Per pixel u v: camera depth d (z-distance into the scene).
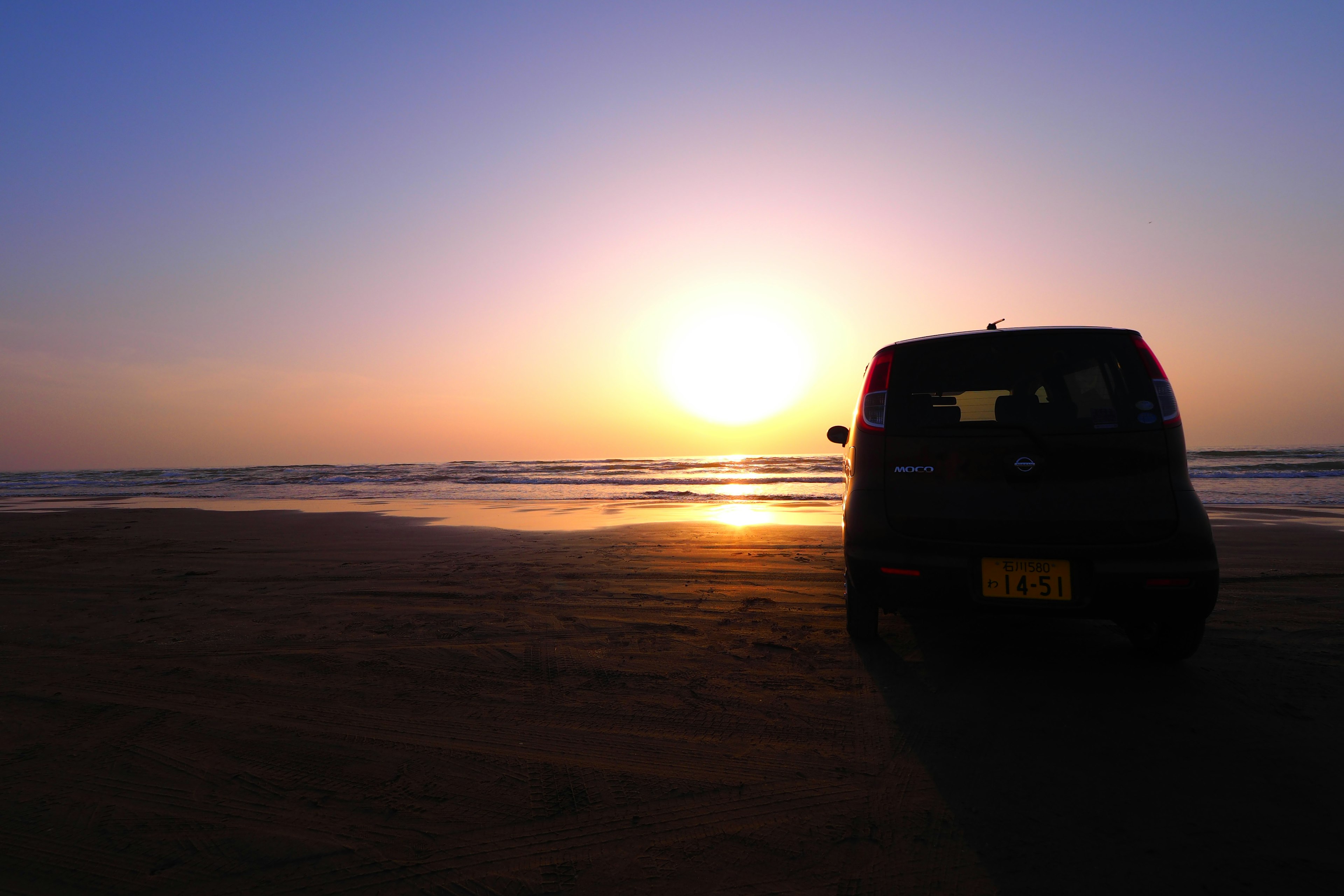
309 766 2.43
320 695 3.16
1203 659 3.39
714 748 2.53
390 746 2.60
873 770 2.32
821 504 14.38
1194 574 2.74
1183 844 1.83
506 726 2.77
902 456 3.21
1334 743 2.42
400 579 6.04
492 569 6.46
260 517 12.04
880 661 3.50
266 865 1.84
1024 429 2.98
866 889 1.69
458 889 1.73
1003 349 3.15
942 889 1.68
